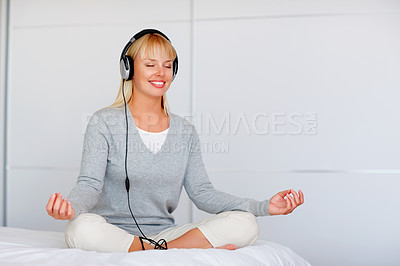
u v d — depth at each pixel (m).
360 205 2.84
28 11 3.24
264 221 2.92
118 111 1.79
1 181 3.23
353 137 2.86
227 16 3.00
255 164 2.95
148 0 3.11
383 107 2.83
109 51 3.15
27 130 3.23
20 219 3.22
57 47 3.21
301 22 2.92
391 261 2.80
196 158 1.90
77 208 1.43
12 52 3.25
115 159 1.74
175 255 1.27
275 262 1.51
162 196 1.78
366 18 2.86
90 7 3.18
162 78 1.79
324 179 2.88
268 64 2.95
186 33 3.05
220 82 3.00
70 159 3.17
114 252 1.37
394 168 2.81
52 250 1.31
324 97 2.89
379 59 2.84
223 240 1.52
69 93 3.19
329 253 2.86
